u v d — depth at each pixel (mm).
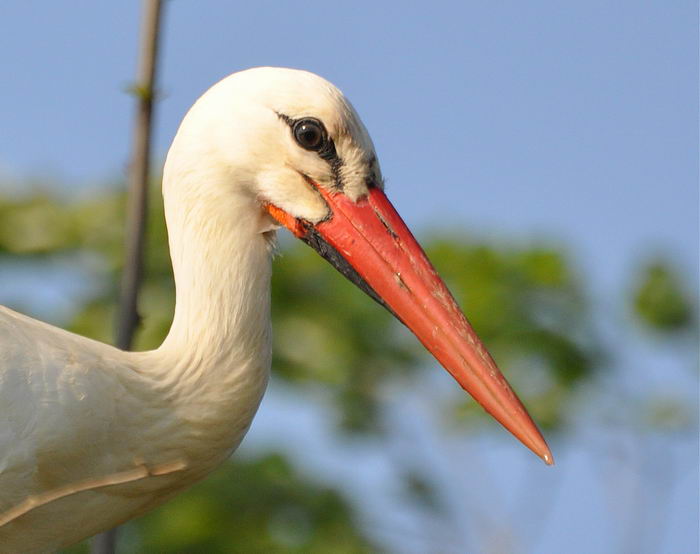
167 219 10070
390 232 10266
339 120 10133
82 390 9570
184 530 14898
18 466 9477
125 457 9734
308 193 10180
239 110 10031
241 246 9961
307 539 15164
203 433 9867
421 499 15383
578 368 15688
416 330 10234
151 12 10727
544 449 10062
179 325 9945
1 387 9461
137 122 10734
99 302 15281
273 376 15703
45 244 15367
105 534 10242
